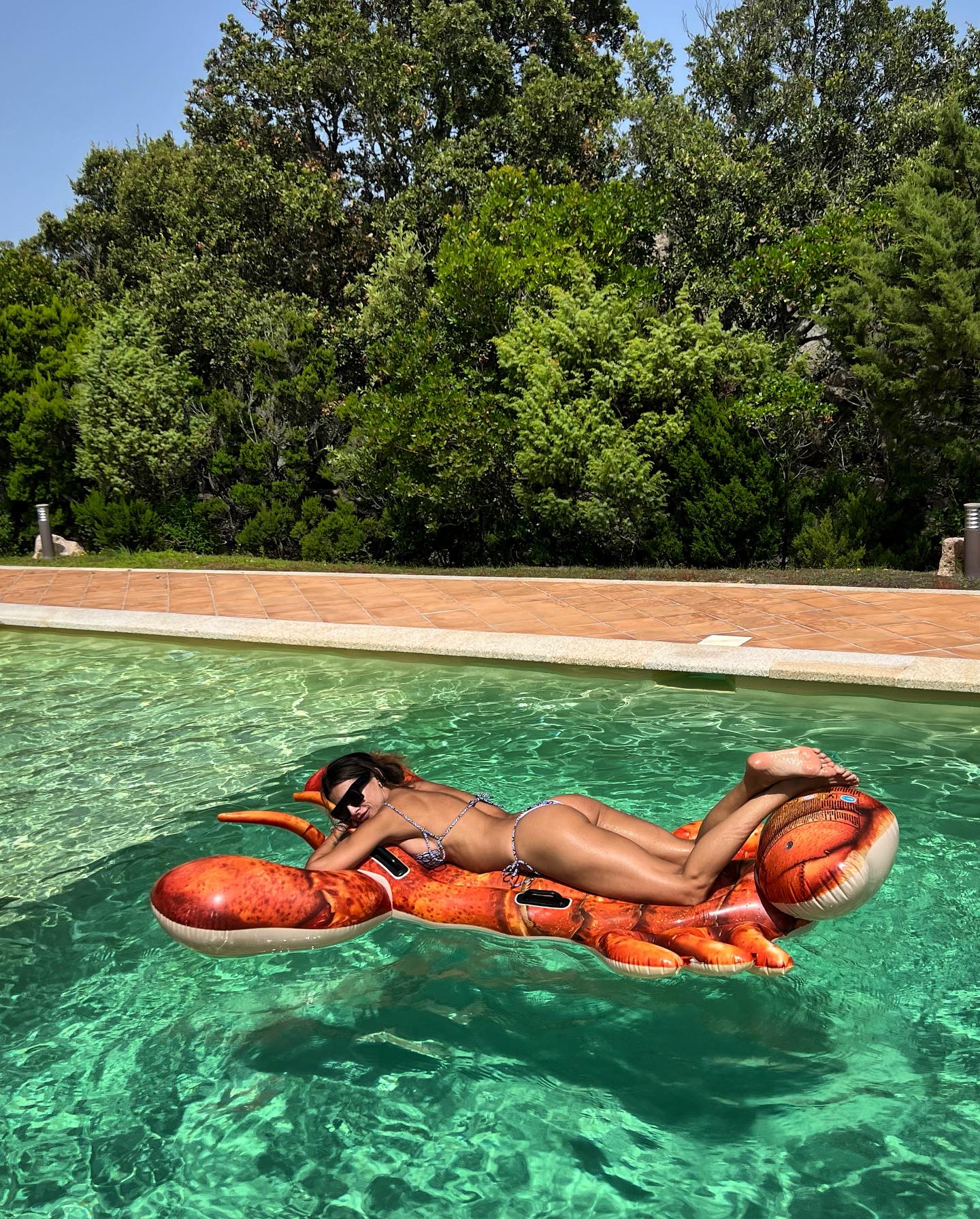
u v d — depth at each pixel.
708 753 6.17
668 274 16.30
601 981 3.92
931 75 19.38
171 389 17.25
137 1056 3.59
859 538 12.58
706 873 3.61
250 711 7.59
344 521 16.09
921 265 12.10
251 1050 3.60
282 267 21.33
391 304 17.36
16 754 6.86
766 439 14.26
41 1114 3.30
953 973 3.84
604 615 9.81
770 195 16.12
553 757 6.23
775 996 3.77
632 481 12.67
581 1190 2.88
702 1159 2.98
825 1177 2.88
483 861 4.11
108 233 33.25
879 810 3.46
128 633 10.19
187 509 17.61
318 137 23.34
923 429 12.99
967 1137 3.00
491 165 20.45
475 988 3.91
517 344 13.70
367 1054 3.55
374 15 23.61
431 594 11.57
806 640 8.27
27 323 18.80
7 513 18.36
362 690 7.97
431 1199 2.88
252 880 3.74
